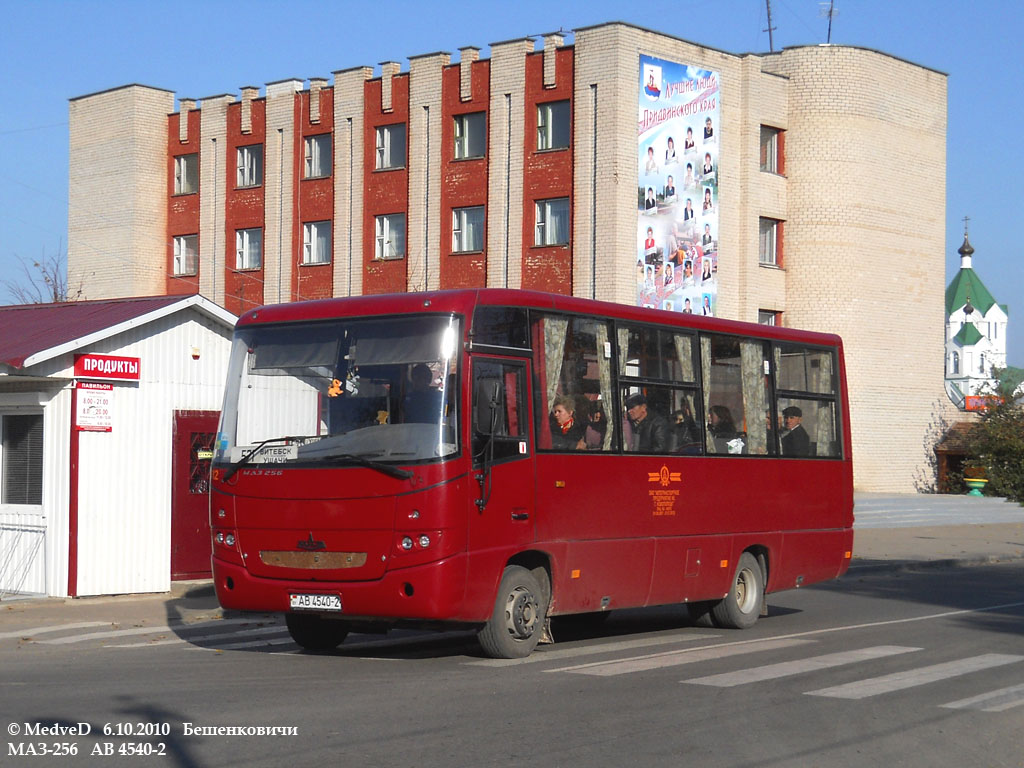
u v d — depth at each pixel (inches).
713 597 581.6
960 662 474.3
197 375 743.7
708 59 1747.0
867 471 1899.6
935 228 2005.4
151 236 2112.5
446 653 502.9
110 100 2127.2
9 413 716.7
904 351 1952.5
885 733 342.0
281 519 463.5
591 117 1653.5
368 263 1876.2
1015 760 321.1
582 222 1656.0
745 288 1792.6
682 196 1706.4
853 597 781.3
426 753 308.3
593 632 593.3
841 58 1851.6
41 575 695.1
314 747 313.7
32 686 410.3
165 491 724.7
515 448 470.3
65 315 748.6
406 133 1846.7
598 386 518.0
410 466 443.8
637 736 331.9
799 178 1854.1
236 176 2037.4
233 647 530.0
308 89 1956.2
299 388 473.1
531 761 301.7
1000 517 1585.9
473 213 1780.3
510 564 479.2
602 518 512.7
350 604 449.1
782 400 637.9
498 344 469.1
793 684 417.7
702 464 573.9
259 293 1999.3
